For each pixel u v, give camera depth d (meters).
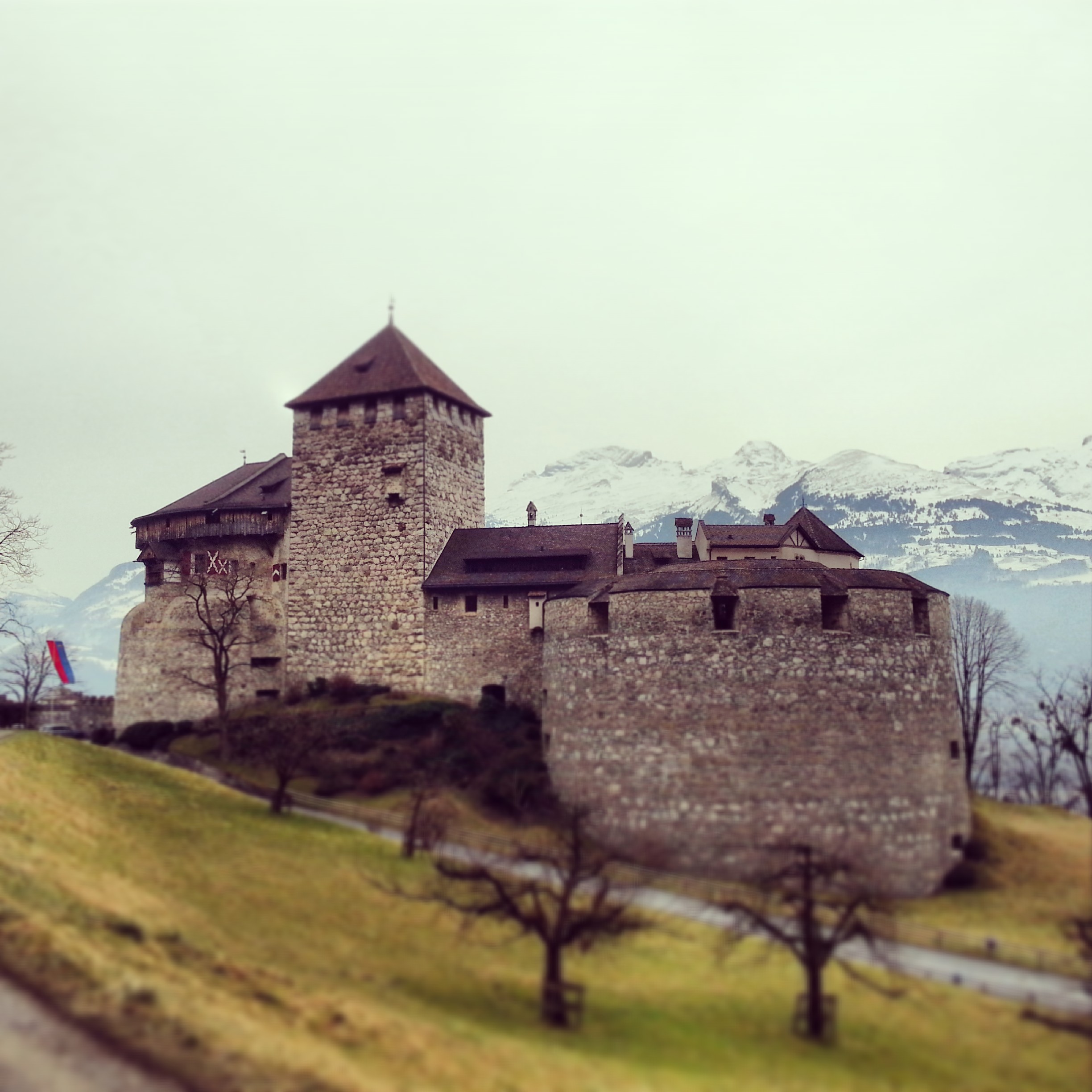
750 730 56.34
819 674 56.88
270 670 80.69
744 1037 37.84
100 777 61.56
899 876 55.22
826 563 84.50
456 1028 35.16
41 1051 29.73
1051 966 45.09
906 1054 37.47
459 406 83.88
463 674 74.62
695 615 58.12
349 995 36.81
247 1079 29.45
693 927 47.78
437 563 78.88
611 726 59.00
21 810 51.00
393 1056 32.25
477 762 64.75
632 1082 32.88
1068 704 124.56
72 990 32.81
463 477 83.75
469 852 54.22
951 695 60.41
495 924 46.06
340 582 79.06
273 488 86.00
